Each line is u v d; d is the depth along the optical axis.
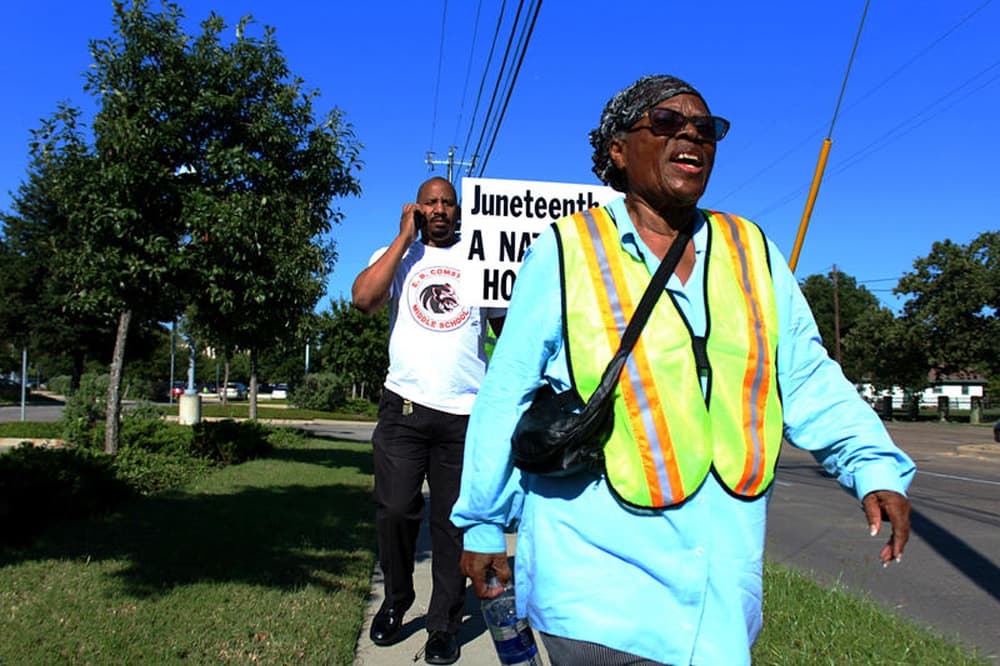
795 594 4.96
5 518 5.90
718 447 1.70
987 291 41.94
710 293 1.79
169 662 3.57
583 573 1.70
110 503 7.35
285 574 5.25
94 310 8.07
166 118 8.07
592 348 1.75
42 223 35.12
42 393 56.50
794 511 9.59
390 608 4.18
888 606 5.16
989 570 6.43
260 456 13.52
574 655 1.67
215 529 6.55
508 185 4.33
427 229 4.22
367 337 38.75
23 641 3.75
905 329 44.91
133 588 4.74
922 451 21.17
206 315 8.64
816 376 1.88
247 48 8.47
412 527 4.12
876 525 1.71
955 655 4.06
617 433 1.69
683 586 1.64
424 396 4.00
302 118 8.85
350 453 15.05
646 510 1.67
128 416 17.28
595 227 1.87
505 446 1.84
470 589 5.48
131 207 7.70
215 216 7.73
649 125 1.86
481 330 4.21
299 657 3.73
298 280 8.51
